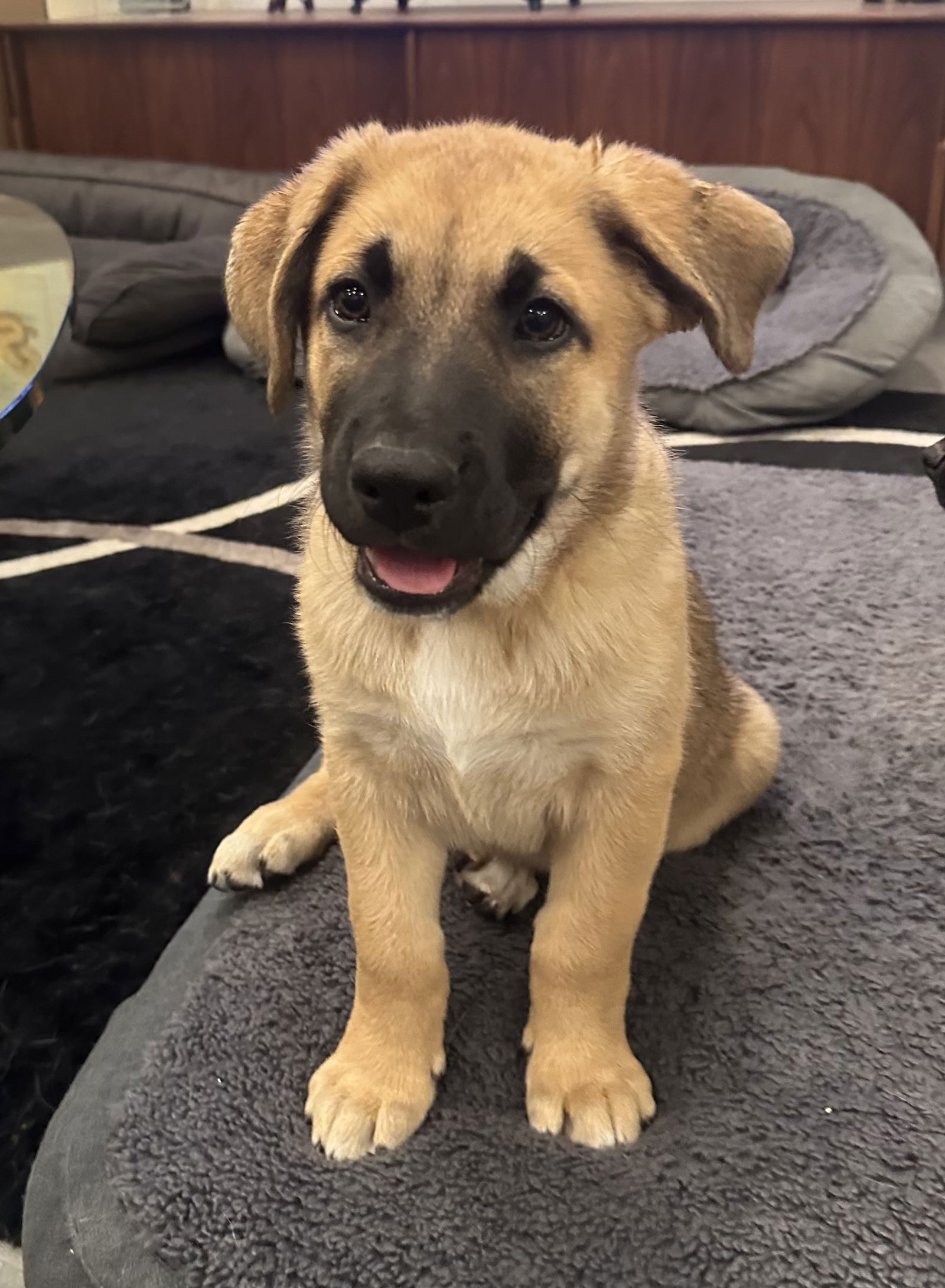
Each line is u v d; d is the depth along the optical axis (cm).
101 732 74
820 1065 42
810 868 52
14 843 64
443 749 39
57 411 128
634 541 39
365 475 31
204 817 66
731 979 46
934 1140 39
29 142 177
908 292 109
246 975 47
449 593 35
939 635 71
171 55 162
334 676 39
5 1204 45
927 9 124
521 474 35
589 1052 41
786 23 128
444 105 146
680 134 138
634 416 40
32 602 88
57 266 81
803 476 95
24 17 176
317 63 154
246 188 153
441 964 42
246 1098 42
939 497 51
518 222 35
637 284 39
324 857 54
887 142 131
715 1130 40
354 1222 37
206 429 121
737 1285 35
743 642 71
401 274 35
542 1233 37
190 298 135
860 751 60
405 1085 41
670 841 51
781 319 113
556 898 42
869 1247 36
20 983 55
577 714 38
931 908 50
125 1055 45
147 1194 38
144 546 96
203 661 81
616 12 137
